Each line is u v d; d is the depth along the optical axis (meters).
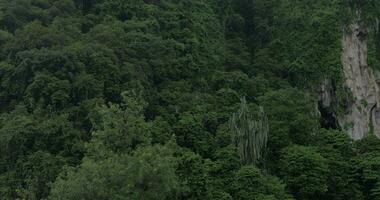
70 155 52.62
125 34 73.88
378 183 58.59
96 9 85.50
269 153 63.62
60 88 58.75
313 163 58.56
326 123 89.00
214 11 100.62
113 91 61.62
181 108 66.25
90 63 63.22
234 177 54.72
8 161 53.81
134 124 42.19
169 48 75.69
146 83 66.75
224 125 63.09
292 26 96.75
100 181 37.28
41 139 53.72
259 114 60.69
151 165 38.88
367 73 91.62
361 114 88.06
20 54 63.50
